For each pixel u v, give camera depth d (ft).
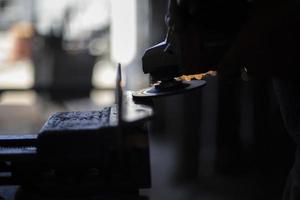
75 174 4.05
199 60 4.16
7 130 20.47
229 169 14.84
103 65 29.37
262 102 14.90
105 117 4.29
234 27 4.03
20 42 30.68
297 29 3.91
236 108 14.85
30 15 30.42
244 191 13.60
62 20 25.91
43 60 23.84
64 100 23.43
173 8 4.03
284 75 4.10
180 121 15.40
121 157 3.75
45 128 3.94
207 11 3.95
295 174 4.69
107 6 26.45
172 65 4.58
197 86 4.48
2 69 31.07
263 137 14.99
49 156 3.86
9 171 4.04
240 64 4.06
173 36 4.27
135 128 3.93
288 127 4.69
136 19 22.12
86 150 3.84
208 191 13.74
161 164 15.69
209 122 15.17
